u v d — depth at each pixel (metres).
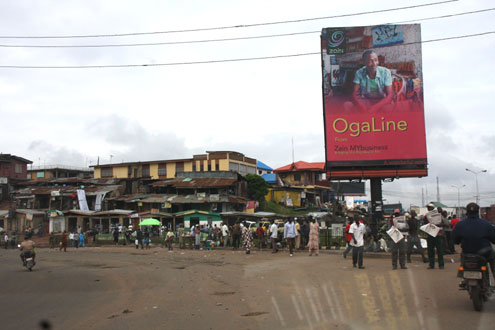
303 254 21.41
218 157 65.12
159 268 17.17
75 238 37.94
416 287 9.43
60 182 59.94
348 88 24.31
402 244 13.46
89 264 20.08
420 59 24.06
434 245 13.39
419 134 23.75
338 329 6.15
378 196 24.45
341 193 75.12
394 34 24.36
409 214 16.69
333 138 24.16
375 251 19.17
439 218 13.42
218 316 7.81
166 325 7.32
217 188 50.06
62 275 15.62
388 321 6.49
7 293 11.63
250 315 7.69
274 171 71.00
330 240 24.03
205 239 30.05
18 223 51.31
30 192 56.00
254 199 54.88
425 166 23.56
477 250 7.87
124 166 68.81
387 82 24.12
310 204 64.44
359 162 23.88
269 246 26.28
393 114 23.94
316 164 70.62
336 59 24.53
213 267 16.98
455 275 11.65
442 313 7.09
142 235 32.38
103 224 49.22
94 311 8.91
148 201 49.97
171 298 10.04
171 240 28.86
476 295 7.27
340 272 12.89
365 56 24.39
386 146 23.84
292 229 20.92
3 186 60.88
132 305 9.38
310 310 7.58
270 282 11.52
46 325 7.74
